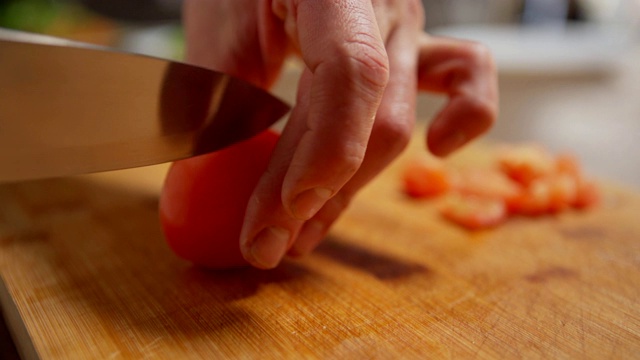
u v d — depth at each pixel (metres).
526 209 0.34
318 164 0.19
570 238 0.31
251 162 0.24
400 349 0.21
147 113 0.22
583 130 0.70
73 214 0.31
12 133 0.20
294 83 0.54
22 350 0.23
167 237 0.25
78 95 0.21
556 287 0.26
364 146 0.19
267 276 0.26
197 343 0.21
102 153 0.22
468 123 0.27
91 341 0.21
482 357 0.21
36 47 0.20
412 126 0.22
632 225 0.33
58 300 0.23
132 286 0.25
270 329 0.22
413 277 0.26
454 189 0.37
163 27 0.67
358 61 0.18
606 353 0.22
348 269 0.27
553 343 0.22
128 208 0.32
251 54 0.28
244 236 0.21
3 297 0.25
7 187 0.35
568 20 0.95
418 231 0.31
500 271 0.27
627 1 0.92
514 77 0.65
